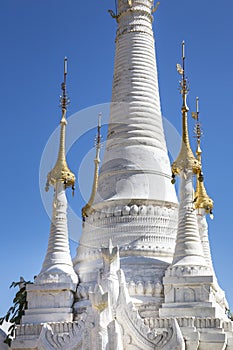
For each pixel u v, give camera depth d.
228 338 39.25
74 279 43.53
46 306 42.59
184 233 42.75
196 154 55.31
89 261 45.53
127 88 51.03
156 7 55.25
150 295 42.03
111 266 38.75
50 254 44.47
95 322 35.38
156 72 53.19
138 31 52.94
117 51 53.19
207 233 51.81
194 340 38.09
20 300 46.66
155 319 39.12
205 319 39.00
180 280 40.75
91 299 35.81
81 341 37.31
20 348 40.91
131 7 53.62
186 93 47.66
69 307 42.38
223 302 44.28
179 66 48.53
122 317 37.53
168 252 44.81
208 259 50.59
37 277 43.62
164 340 36.84
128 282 42.25
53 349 38.03
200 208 51.81
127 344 37.25
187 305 40.09
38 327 41.16
